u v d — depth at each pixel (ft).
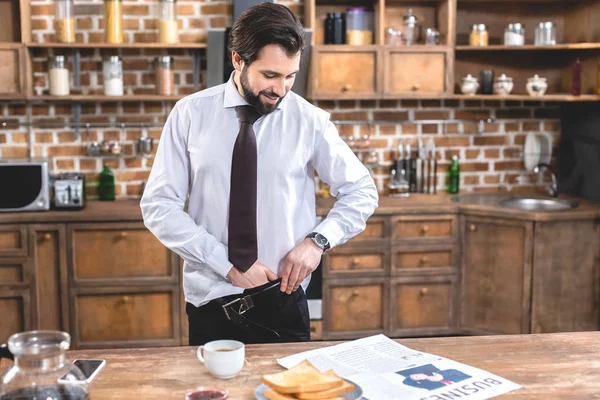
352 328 13.61
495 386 5.42
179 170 7.31
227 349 5.74
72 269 12.89
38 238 12.79
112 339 13.15
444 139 15.37
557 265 13.09
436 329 13.76
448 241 13.60
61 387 4.46
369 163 14.80
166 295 13.19
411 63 13.93
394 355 6.07
